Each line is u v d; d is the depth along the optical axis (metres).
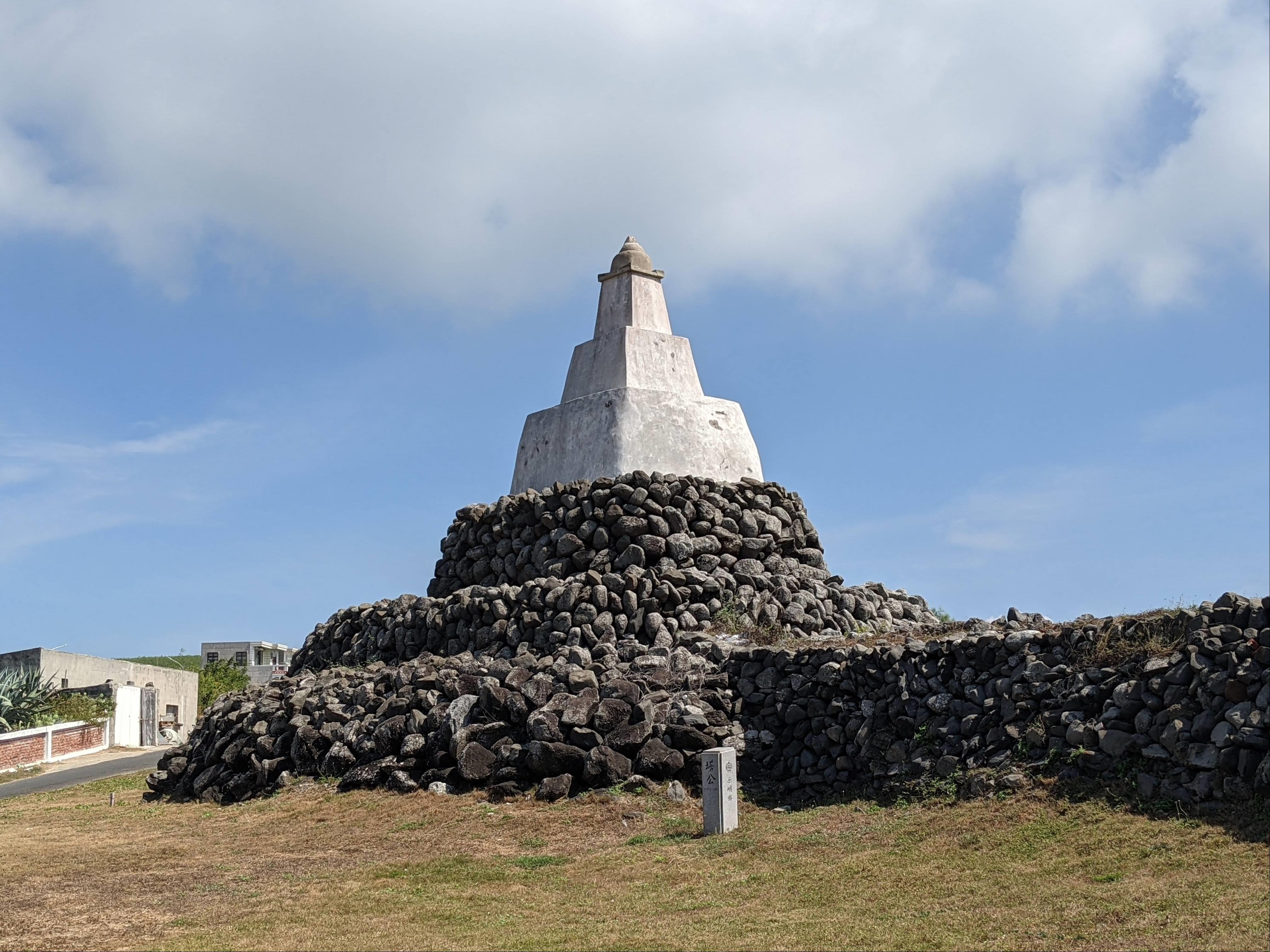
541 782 14.57
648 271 22.91
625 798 14.19
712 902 10.66
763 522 20.56
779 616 18.88
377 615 22.17
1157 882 9.74
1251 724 11.05
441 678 16.70
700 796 14.29
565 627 18.12
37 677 31.31
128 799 18.44
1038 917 9.41
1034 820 11.70
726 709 15.62
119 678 38.81
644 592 18.41
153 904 11.36
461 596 19.91
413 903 11.04
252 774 17.00
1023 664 13.63
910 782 13.45
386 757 15.88
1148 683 12.18
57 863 13.27
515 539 20.73
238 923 10.56
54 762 27.83
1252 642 11.68
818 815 13.41
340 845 13.54
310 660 23.55
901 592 21.78
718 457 21.56
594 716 14.91
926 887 10.50
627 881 11.52
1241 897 9.14
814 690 15.18
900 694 14.27
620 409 21.02
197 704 45.53
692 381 22.52
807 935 9.51
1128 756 11.96
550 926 10.16
